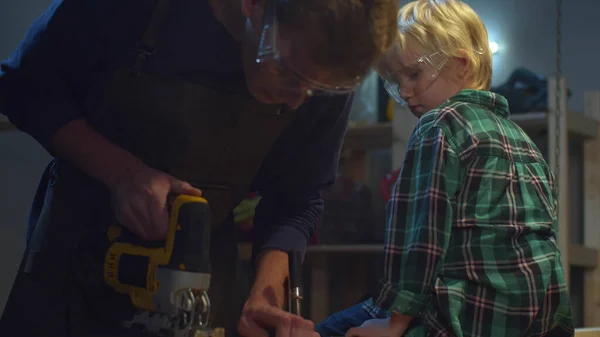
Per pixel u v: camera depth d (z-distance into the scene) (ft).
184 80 3.79
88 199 3.96
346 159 10.63
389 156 11.10
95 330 3.83
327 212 9.61
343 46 3.04
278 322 4.00
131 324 3.63
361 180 10.67
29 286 3.98
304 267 10.48
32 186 9.86
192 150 3.91
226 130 3.96
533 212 4.62
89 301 3.86
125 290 3.64
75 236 3.95
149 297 3.48
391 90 5.17
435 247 4.33
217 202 4.17
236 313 4.56
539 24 10.88
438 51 4.88
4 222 9.73
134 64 3.67
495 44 10.80
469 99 4.78
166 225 3.47
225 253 4.52
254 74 3.53
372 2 3.01
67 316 3.87
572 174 10.61
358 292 10.47
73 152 3.72
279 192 4.73
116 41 3.69
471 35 5.04
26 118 3.77
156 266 3.45
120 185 3.60
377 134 9.73
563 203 8.59
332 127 4.50
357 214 10.02
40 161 9.90
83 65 3.78
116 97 3.73
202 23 3.67
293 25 3.02
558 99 8.55
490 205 4.48
